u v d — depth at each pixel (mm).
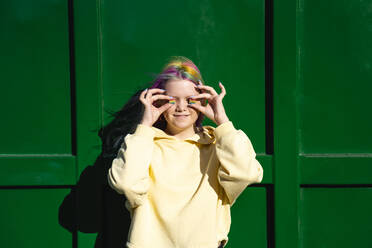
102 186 1380
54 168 1366
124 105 1381
